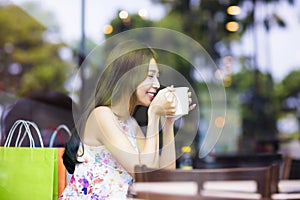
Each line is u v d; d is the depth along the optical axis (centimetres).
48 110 331
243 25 618
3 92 499
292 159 250
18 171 108
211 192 126
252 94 595
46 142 161
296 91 596
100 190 102
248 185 133
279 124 581
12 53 550
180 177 122
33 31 550
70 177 108
